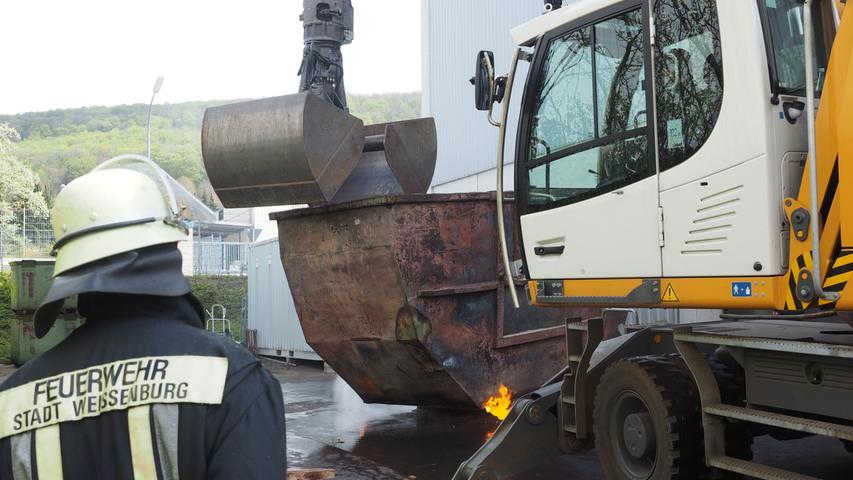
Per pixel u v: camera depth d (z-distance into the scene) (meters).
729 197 4.35
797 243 4.08
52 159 109.56
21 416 1.59
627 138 4.94
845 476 5.75
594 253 5.13
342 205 7.36
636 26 4.93
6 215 47.69
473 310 7.50
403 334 7.24
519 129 5.71
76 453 1.56
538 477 6.17
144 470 1.53
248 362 1.63
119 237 1.61
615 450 5.13
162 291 1.62
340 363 8.05
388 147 7.61
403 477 6.21
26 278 14.01
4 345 19.23
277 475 1.58
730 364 4.93
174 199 1.73
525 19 14.30
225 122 7.38
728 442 4.68
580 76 5.29
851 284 3.87
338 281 7.59
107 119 128.25
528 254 5.63
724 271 4.37
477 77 5.61
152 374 1.57
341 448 7.38
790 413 4.45
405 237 7.17
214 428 1.56
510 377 7.73
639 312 9.55
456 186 16.97
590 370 5.59
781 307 4.16
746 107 4.26
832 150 3.99
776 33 4.32
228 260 31.30
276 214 7.98
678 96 4.64
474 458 5.57
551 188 5.45
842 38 3.95
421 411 9.31
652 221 4.76
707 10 4.50
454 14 16.89
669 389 4.75
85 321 1.70
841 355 3.91
